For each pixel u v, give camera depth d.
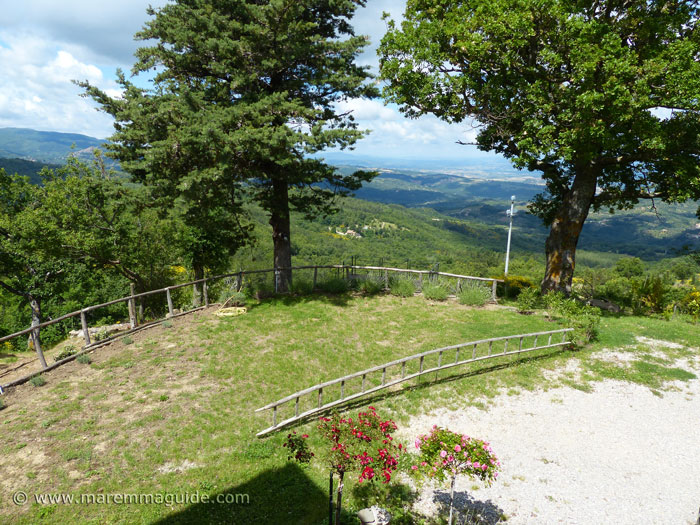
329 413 9.85
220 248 22.66
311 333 14.46
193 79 17.83
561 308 16.03
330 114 18.53
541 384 11.82
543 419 10.14
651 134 13.59
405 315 16.89
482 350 13.85
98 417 8.99
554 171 19.33
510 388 11.54
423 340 14.40
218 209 19.55
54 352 15.27
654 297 20.83
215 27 15.32
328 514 7.02
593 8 15.35
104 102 16.92
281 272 19.00
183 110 14.36
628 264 81.62
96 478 7.30
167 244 27.45
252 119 15.02
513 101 16.78
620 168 18.33
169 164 15.09
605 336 15.12
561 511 7.26
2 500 6.63
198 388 10.51
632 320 17.58
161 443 8.34
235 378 11.09
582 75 13.78
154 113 15.14
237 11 16.25
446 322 16.17
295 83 16.89
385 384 10.66
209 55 16.12
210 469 7.79
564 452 8.94
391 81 18.59
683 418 10.34
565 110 15.03
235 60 15.94
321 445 8.70
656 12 14.54
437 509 7.29
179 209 17.73
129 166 15.88
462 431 9.50
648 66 13.20
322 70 17.36
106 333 13.60
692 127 14.36
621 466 8.55
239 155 14.99
